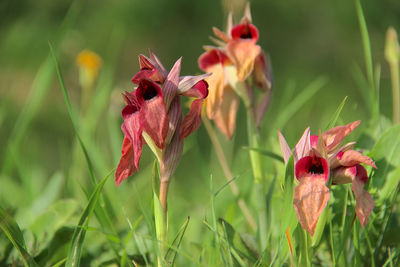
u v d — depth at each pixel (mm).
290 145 747
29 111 834
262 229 686
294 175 618
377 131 711
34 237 682
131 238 687
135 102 617
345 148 623
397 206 703
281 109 875
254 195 766
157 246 625
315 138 630
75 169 840
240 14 869
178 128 623
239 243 657
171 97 615
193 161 1422
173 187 899
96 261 676
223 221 653
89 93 1054
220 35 695
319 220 620
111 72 970
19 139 836
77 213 697
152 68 616
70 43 1358
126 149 626
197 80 618
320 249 670
